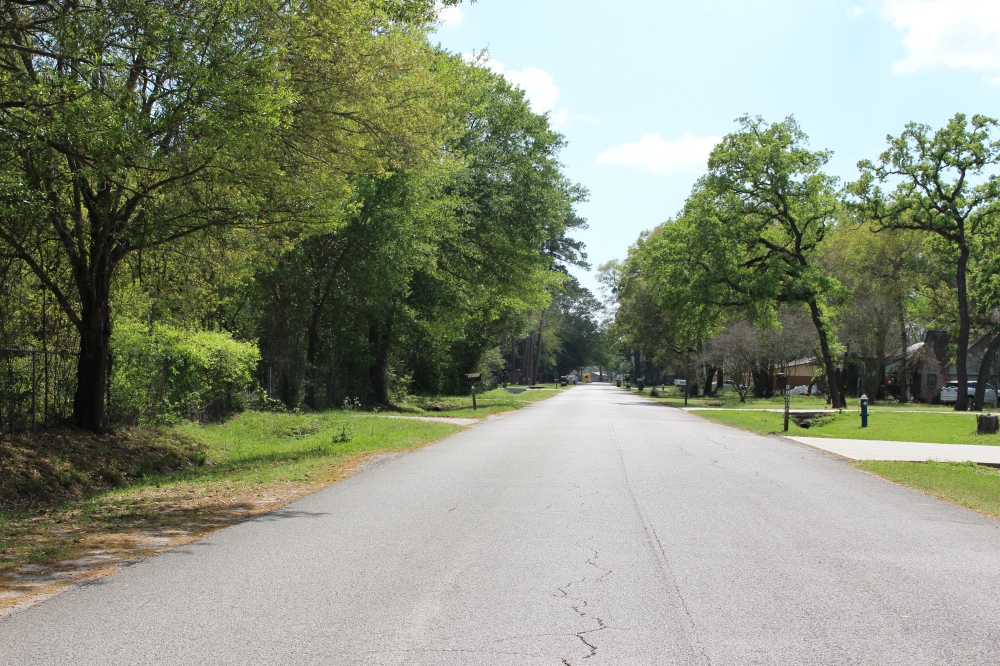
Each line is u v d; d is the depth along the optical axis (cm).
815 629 536
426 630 530
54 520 982
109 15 1120
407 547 787
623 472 1396
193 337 2141
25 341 1655
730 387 8644
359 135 1538
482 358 6638
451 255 3747
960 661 477
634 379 13475
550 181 3700
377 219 2892
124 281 1892
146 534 872
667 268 4553
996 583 665
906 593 631
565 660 473
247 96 1125
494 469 1438
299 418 2594
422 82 1564
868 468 1557
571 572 689
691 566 714
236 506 1062
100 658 476
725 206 4184
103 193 1459
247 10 1196
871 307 5150
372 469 1444
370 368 3906
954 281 5331
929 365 5966
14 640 509
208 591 627
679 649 494
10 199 1117
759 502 1087
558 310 12400
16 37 1198
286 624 542
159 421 1953
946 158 4166
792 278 4041
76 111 1038
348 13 1345
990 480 1402
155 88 1195
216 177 1302
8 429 1482
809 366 7362
